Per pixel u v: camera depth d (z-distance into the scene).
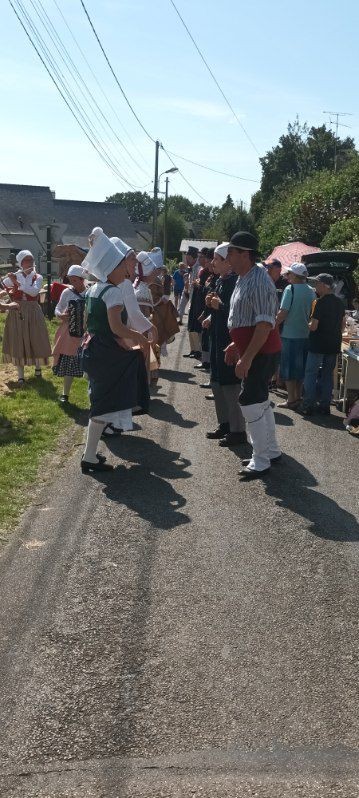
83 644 3.98
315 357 9.21
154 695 3.56
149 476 6.69
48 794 2.96
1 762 3.13
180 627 4.15
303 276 9.41
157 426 8.49
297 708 3.47
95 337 6.50
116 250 6.48
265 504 6.00
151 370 9.84
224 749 3.20
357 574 4.79
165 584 4.64
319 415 9.41
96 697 3.55
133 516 5.73
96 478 6.64
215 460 7.19
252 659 3.85
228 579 4.71
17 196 79.50
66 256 17.36
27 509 5.89
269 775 3.06
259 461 6.68
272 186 70.44
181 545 5.21
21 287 10.44
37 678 3.69
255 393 6.55
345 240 23.77
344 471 6.90
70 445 7.68
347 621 4.22
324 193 29.08
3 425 8.33
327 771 3.08
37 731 3.32
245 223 64.00
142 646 3.96
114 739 3.27
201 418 8.93
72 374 9.36
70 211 81.12
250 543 5.25
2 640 4.02
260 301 6.39
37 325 10.57
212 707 3.47
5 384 10.61
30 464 6.99
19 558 5.00
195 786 3.00
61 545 5.21
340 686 3.64
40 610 4.33
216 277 12.49
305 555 5.06
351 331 10.34
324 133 70.00
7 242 75.19
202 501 6.06
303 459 7.29
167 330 11.86
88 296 6.56
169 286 12.10
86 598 4.47
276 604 4.41
